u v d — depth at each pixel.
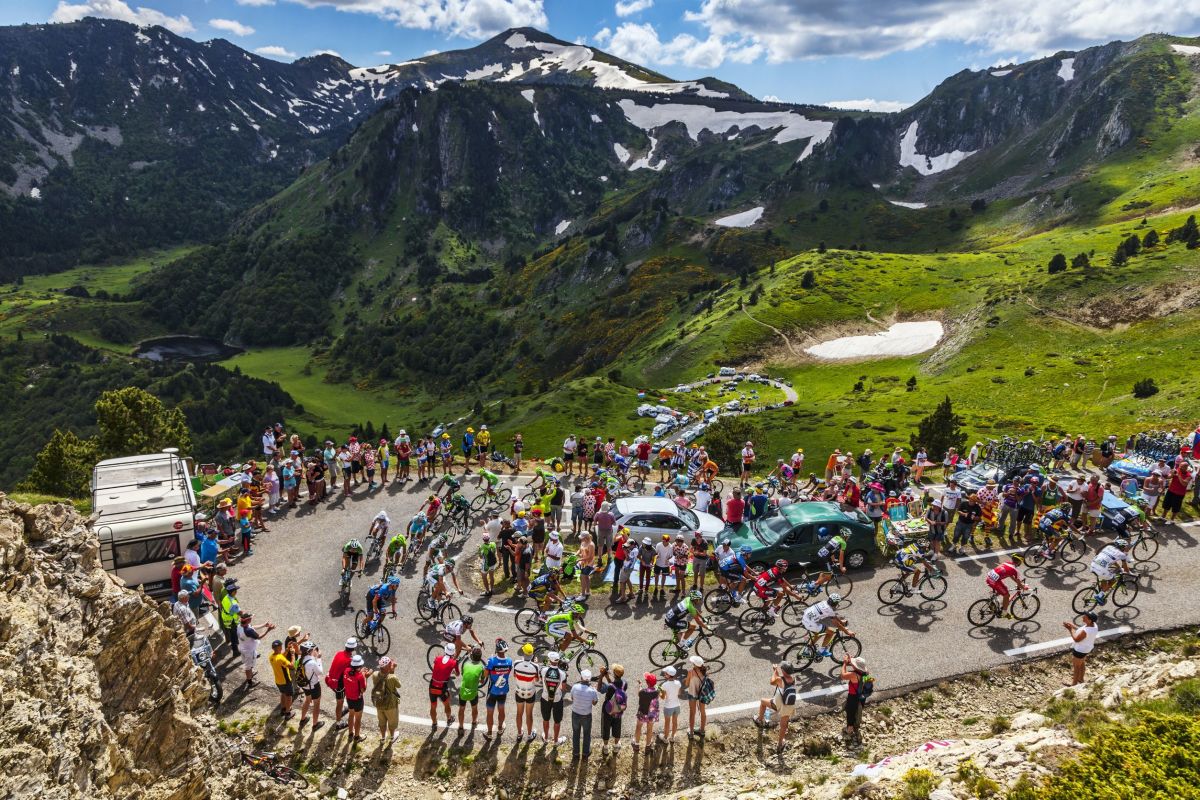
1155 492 29.69
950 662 21.53
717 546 26.70
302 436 191.00
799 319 150.38
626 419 110.69
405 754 18.83
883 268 171.62
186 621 20.16
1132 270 120.12
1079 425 73.38
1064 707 17.53
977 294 142.00
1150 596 24.14
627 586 26.00
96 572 14.08
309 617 25.31
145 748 13.52
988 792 13.27
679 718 19.78
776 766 17.86
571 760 18.39
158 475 27.16
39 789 9.70
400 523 33.09
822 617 20.86
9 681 10.26
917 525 28.31
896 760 16.02
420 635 24.27
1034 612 23.27
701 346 148.62
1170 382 81.19
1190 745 12.91
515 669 18.80
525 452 101.94
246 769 16.16
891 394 107.50
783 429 91.12
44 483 57.09
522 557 26.20
